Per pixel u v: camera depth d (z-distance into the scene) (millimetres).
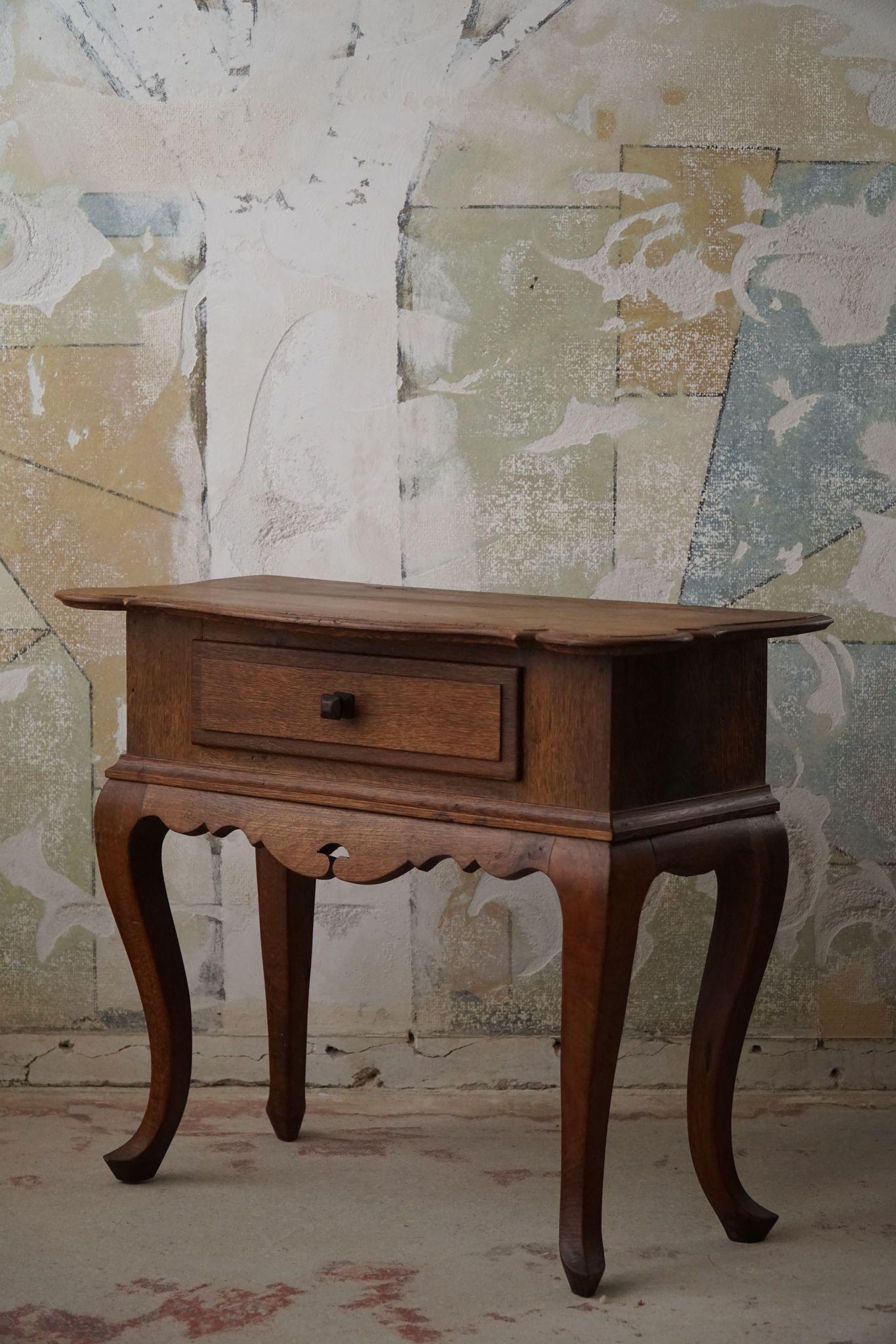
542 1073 2666
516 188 2553
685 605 2352
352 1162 2363
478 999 2664
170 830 2268
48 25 2586
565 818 1800
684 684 1877
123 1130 2504
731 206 2539
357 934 2668
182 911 2689
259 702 2023
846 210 2531
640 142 2537
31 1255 2006
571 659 1787
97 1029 2709
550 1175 2314
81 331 2623
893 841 2619
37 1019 2709
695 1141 2066
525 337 2578
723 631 1829
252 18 2562
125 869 2154
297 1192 2236
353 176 2572
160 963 2203
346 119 2564
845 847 2625
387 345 2594
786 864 2014
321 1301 1882
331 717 1924
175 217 2600
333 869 1965
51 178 2605
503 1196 2227
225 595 2141
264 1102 2648
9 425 2646
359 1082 2689
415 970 2666
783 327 2555
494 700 1834
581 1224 1876
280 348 2609
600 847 1777
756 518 2586
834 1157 2387
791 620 1971
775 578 2594
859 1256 2027
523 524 2609
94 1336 1779
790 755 2617
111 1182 2268
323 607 2008
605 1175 2307
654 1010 2656
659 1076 2664
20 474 2652
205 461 2637
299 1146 2432
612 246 2553
